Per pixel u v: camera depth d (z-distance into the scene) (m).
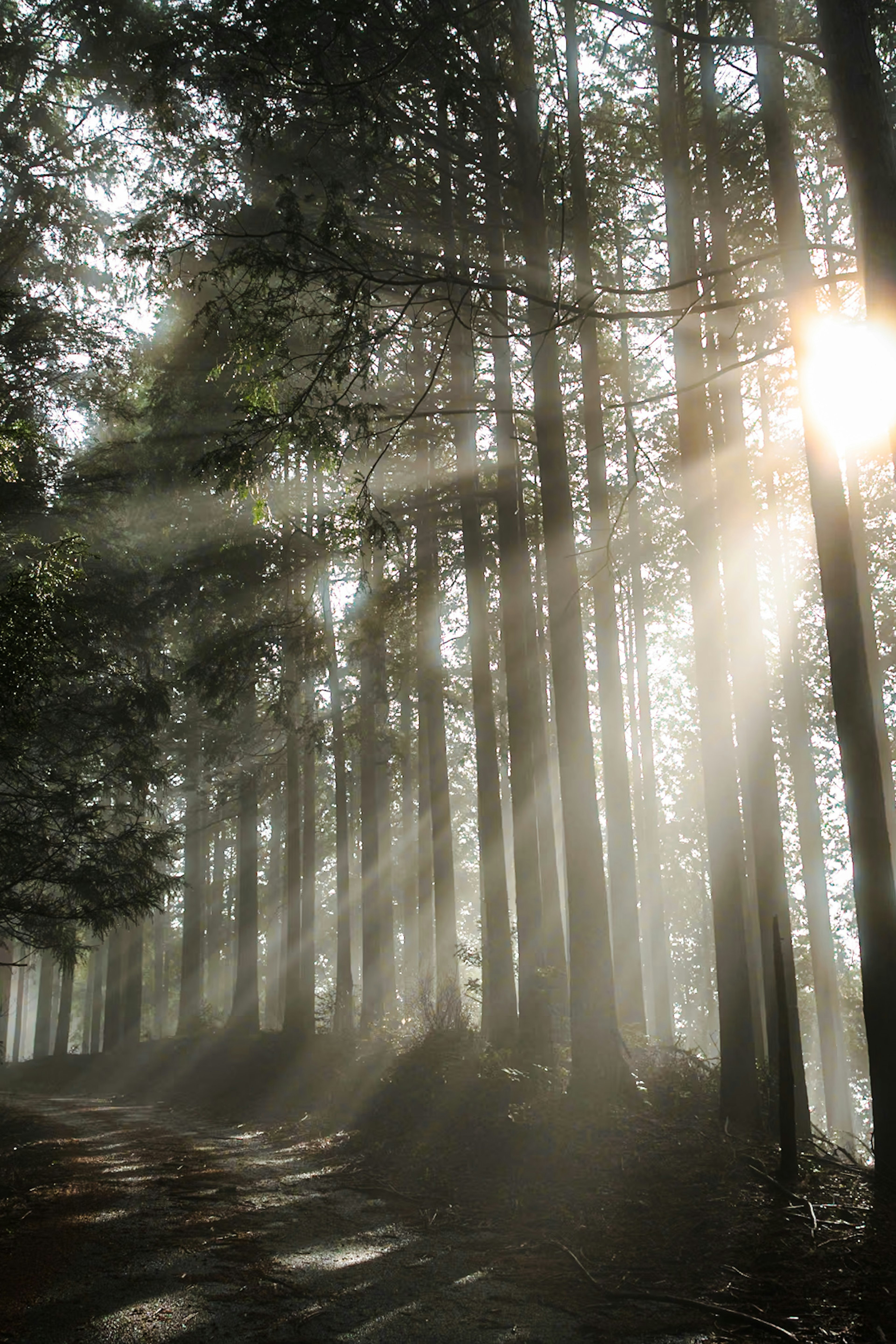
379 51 11.66
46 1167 11.50
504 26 13.28
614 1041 11.57
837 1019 20.78
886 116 7.72
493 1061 12.76
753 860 16.55
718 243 13.57
